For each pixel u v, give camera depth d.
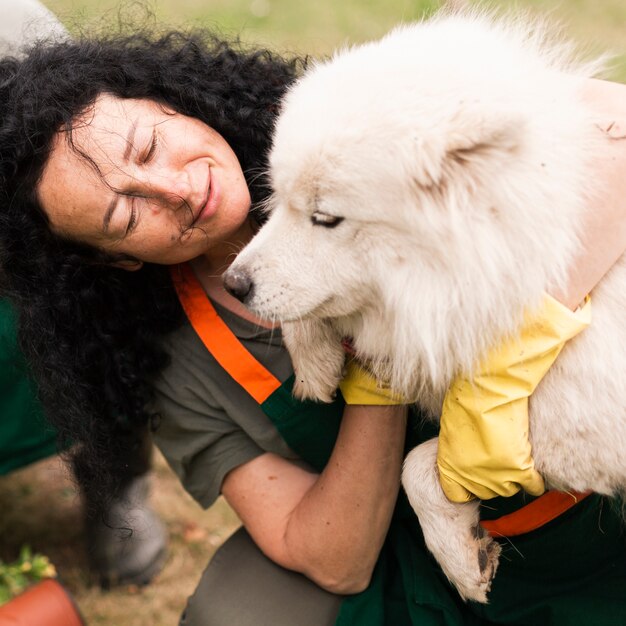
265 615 2.48
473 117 1.85
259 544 2.55
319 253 2.10
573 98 2.19
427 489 2.20
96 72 2.27
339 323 2.32
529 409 2.11
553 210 1.96
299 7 6.99
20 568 3.19
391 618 2.46
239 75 2.51
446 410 2.10
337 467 2.37
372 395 2.31
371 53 2.12
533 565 2.40
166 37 2.55
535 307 1.99
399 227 2.00
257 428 2.50
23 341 2.49
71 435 2.53
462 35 2.16
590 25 6.11
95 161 2.15
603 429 2.05
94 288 2.42
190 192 2.18
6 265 2.39
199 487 2.64
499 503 2.35
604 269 2.05
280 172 2.08
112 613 3.49
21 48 2.73
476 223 1.92
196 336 2.52
